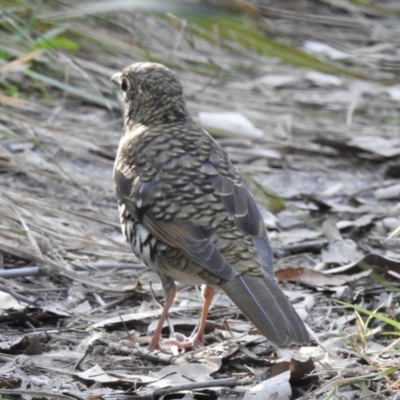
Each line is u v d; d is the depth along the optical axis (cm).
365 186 1350
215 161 891
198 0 970
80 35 1527
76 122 1402
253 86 1588
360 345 888
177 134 915
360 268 1045
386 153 1419
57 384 796
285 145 1430
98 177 1281
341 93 1630
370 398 779
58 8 1559
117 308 972
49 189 1228
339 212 1253
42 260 1023
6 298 934
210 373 821
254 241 852
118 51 1541
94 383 799
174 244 845
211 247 832
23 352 858
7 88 1426
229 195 866
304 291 1020
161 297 995
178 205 855
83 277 1009
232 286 811
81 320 936
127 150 912
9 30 1459
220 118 1443
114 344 868
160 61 1552
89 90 1465
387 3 2036
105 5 1446
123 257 1087
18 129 1316
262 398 773
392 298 991
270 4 1930
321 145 1445
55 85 1405
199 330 899
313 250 1138
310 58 1691
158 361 850
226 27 1666
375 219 1220
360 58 1750
